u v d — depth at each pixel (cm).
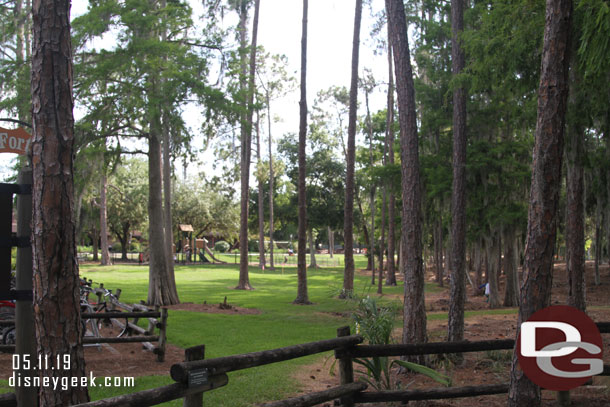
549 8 471
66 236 393
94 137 1702
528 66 866
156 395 326
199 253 6184
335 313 1814
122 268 4503
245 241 3017
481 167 1831
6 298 395
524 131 1543
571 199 1270
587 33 555
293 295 2616
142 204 5703
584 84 829
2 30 1834
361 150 4159
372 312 681
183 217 6069
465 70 954
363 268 5678
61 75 402
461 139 953
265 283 3509
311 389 733
